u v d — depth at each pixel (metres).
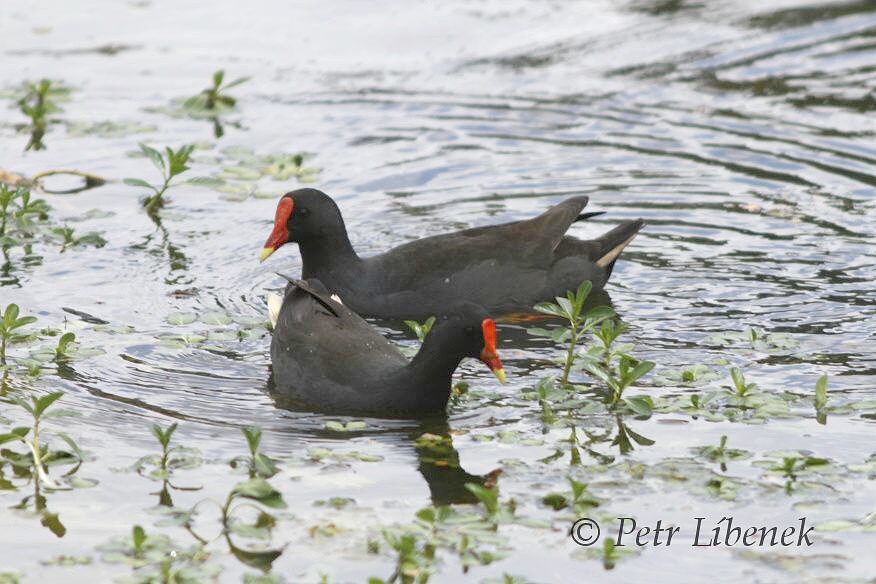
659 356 12.26
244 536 8.93
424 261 13.98
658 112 19.20
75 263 14.55
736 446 10.34
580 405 11.22
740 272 14.33
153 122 18.95
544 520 9.20
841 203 15.99
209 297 13.88
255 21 23.33
